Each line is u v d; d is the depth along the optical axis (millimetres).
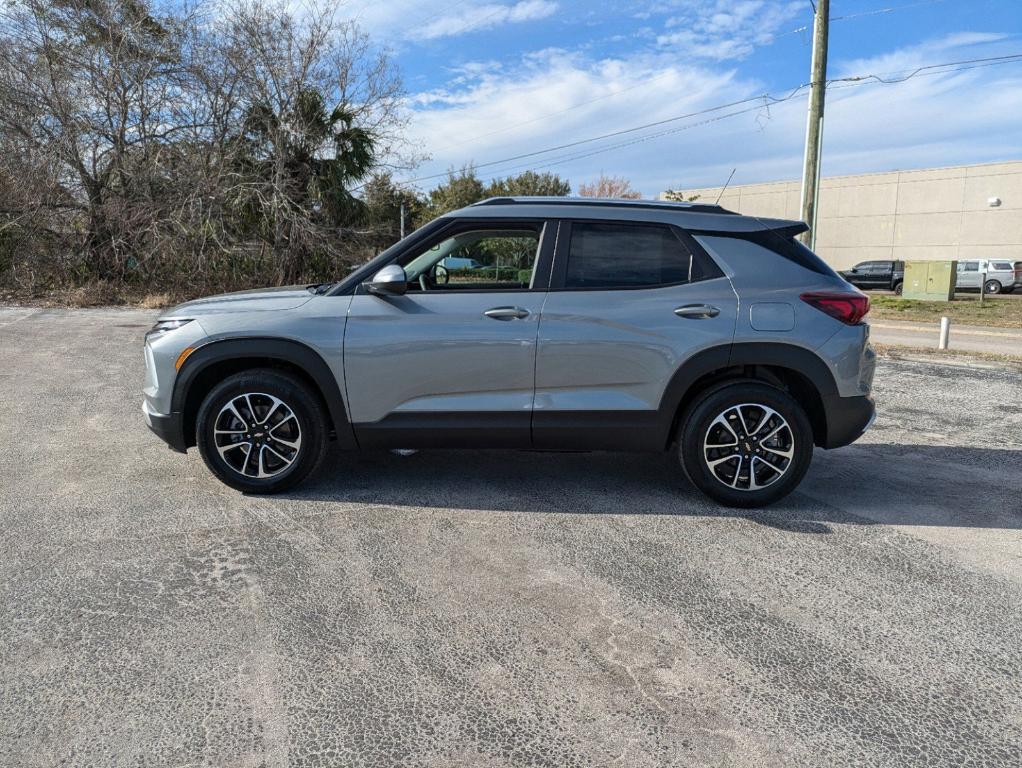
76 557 3574
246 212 22297
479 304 4227
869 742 2336
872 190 40219
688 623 3059
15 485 4633
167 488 4598
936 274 25953
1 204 20094
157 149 21484
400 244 4391
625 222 4344
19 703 2451
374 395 4273
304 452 4383
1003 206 35938
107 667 2666
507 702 2512
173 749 2248
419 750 2270
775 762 2236
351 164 23812
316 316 4258
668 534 4004
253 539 3832
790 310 4219
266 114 22422
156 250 20703
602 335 4203
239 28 21891
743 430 4297
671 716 2453
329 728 2363
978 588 3422
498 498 4527
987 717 2475
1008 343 13344
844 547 3873
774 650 2867
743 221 4387
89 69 20578
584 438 4328
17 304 18172
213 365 4406
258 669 2676
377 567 3527
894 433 6469
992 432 6516
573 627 3008
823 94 15258
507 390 4270
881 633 3010
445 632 2951
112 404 7035
